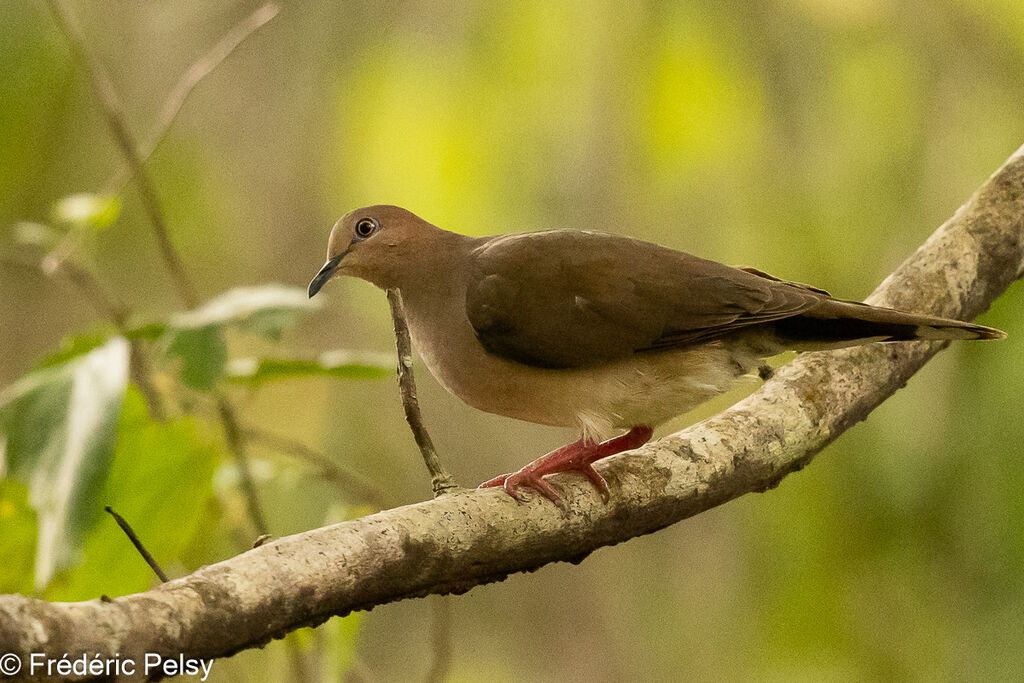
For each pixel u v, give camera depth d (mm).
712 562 12492
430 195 12477
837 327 7363
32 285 11875
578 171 12008
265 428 11773
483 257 7902
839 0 11250
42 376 6848
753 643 12312
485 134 12180
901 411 11172
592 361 7496
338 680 8219
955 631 11477
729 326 7395
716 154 12156
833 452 11625
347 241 8266
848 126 11844
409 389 6598
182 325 7262
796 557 11930
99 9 11977
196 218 12367
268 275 12375
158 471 7746
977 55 11555
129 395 7625
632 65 11773
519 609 13133
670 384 7586
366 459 12141
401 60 12164
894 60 11758
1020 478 10734
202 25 12086
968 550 11281
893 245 11633
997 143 11477
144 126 12023
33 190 11891
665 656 12609
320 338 12273
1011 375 10633
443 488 6297
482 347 7770
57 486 6465
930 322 7043
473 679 12953
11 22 11562
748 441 6996
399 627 13531
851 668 11820
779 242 12031
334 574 5230
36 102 11688
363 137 12297
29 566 7707
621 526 6555
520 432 12211
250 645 4980
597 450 8008
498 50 12062
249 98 12188
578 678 12773
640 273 7520
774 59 11820
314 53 12148
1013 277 8203
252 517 8500
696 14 11734
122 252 12289
